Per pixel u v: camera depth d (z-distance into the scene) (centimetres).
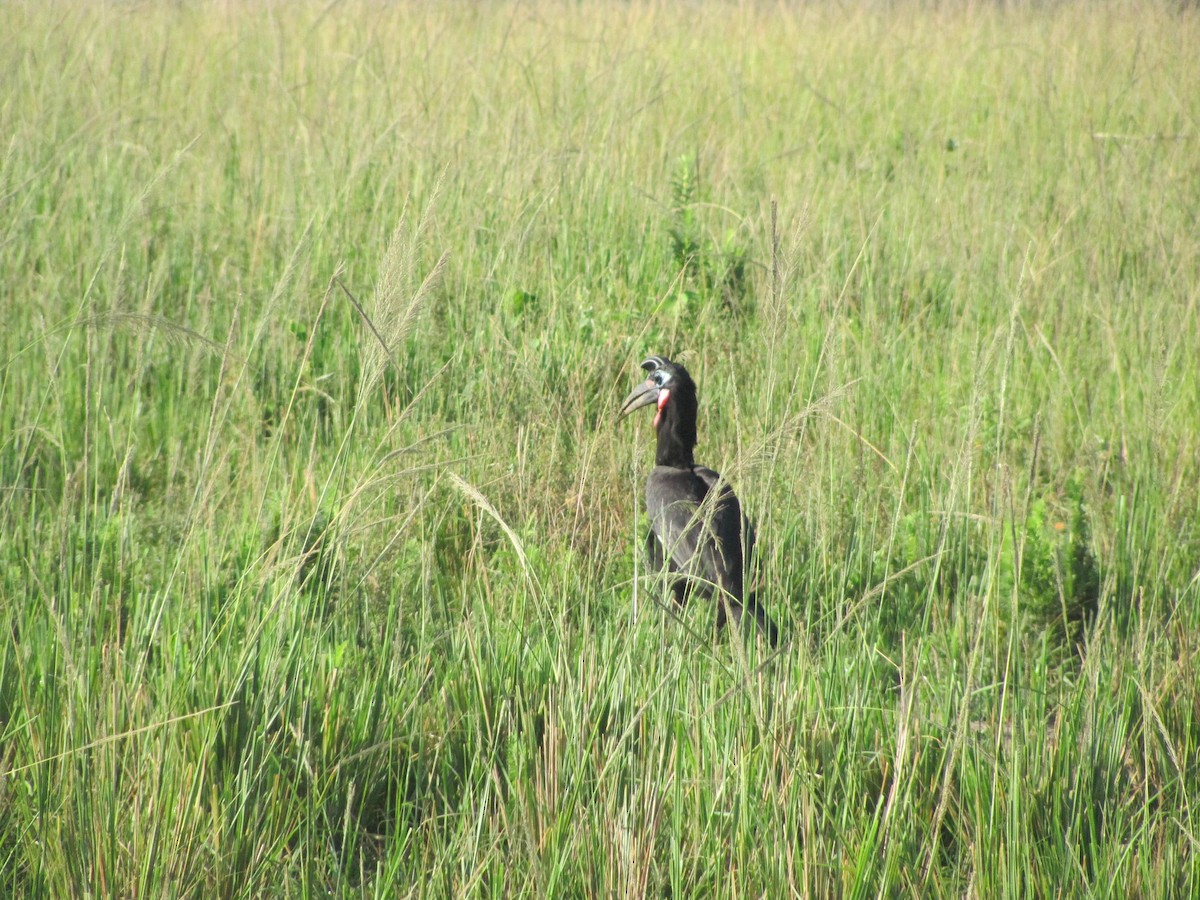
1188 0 4788
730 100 3944
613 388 2152
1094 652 1357
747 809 1166
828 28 5012
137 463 2009
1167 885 1159
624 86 3588
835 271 2661
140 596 1438
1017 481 2066
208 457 1415
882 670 1523
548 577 1557
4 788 1152
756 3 5172
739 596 1590
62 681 1287
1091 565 1791
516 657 1452
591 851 1140
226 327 2427
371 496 1634
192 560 1526
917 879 1161
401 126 3080
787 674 1295
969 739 1249
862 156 3678
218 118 3450
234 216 2862
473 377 2166
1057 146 3747
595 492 1761
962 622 1483
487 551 1808
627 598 1620
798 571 1623
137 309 2070
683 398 1920
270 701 1296
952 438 2072
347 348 2325
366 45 3972
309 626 1426
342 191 2780
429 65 3753
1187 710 1402
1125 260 2984
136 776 1194
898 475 1948
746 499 1723
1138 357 2462
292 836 1247
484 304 2398
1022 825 1204
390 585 1544
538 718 1363
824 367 2080
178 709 1255
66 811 1140
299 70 3850
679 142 3431
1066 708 1387
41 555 1571
